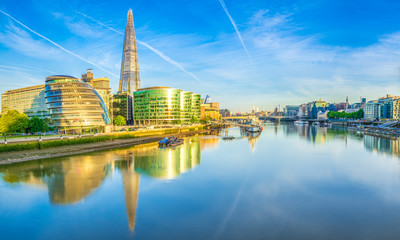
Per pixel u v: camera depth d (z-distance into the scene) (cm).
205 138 15012
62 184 4869
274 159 7688
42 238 2909
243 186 4856
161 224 3256
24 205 3831
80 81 14538
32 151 7825
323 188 4750
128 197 4200
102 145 10350
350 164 6875
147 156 8194
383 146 10731
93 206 3819
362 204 3956
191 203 3959
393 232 3072
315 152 9119
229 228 3148
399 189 4688
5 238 2906
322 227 3194
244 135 17125
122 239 2889
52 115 14225
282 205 3903
